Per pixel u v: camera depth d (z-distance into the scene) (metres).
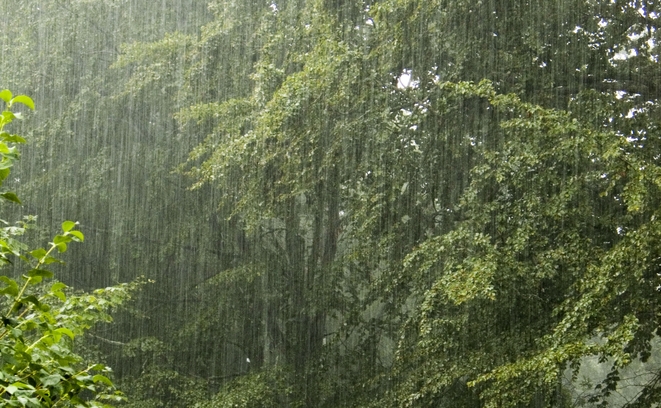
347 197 14.29
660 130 11.73
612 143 10.12
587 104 12.06
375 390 14.10
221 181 14.30
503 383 10.52
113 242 17.19
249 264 15.84
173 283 17.28
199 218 16.81
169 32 17.44
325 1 13.98
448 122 13.06
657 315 10.81
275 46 14.44
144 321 16.88
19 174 17.22
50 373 4.30
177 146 17.06
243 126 14.49
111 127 17.33
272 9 15.55
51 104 17.31
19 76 17.19
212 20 17.56
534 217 11.12
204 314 16.11
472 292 10.27
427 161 13.52
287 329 16.12
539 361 10.04
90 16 17.64
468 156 13.30
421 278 12.72
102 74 17.36
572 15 12.73
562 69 12.82
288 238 16.22
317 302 15.18
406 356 12.27
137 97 16.84
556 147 10.72
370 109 12.80
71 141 17.12
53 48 17.38
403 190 13.96
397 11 12.90
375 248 13.66
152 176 16.91
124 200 17.12
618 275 9.93
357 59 12.65
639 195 9.57
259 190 13.94
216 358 16.28
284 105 12.53
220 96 15.84
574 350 9.69
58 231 17.23
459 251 11.45
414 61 13.28
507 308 11.70
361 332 14.77
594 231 11.80
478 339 11.79
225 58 15.89
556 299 11.45
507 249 10.84
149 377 15.04
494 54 12.97
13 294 4.22
